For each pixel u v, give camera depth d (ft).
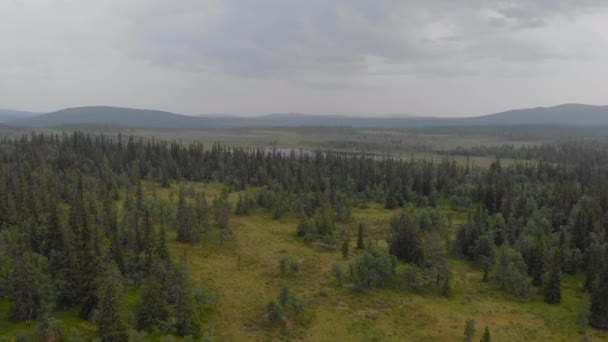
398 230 414.21
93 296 237.45
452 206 607.37
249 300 293.64
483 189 599.98
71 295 244.63
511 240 433.07
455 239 420.36
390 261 341.82
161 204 476.54
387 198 612.29
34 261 269.64
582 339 253.24
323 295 307.99
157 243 326.65
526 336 259.39
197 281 318.45
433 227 469.16
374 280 319.88
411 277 327.88
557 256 309.83
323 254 401.70
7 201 376.07
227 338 241.96
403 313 286.05
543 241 355.15
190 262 358.23
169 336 205.67
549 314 289.74
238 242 426.51
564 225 467.52
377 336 254.47
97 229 310.86
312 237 437.99
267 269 356.18
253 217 534.78
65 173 591.37
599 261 340.59
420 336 256.32
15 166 570.87
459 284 340.59
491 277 357.20
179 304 236.63
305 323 265.95
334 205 568.00
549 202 545.03
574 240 400.26
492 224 449.06
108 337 199.31
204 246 404.36
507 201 518.78
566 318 284.00
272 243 429.38
